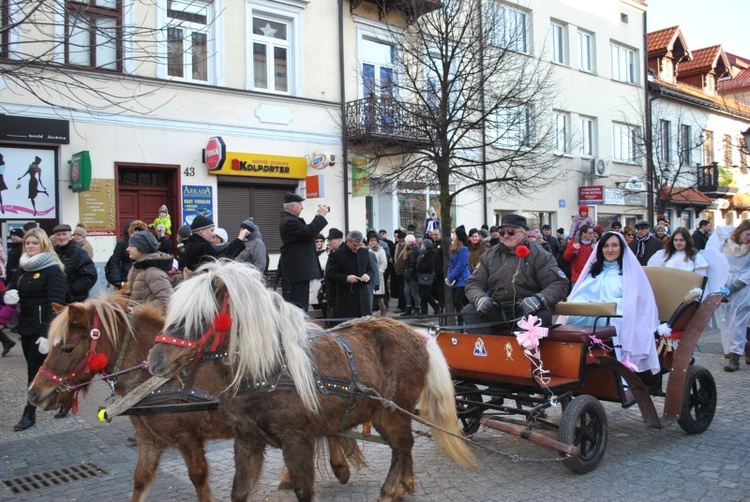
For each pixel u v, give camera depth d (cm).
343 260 840
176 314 349
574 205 2362
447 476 511
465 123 1278
